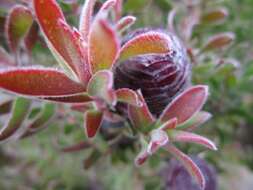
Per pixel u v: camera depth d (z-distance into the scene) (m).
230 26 0.18
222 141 0.16
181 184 0.12
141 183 0.17
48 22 0.08
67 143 0.15
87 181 0.18
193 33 0.15
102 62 0.08
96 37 0.08
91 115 0.09
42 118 0.11
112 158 0.14
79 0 0.12
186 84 0.10
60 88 0.08
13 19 0.10
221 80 0.14
